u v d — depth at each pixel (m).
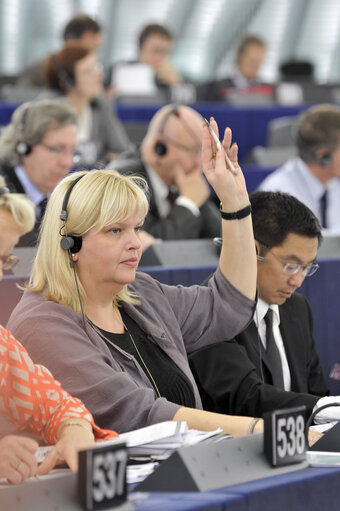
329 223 11.05
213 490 3.99
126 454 3.79
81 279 5.40
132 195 5.31
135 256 5.37
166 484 4.04
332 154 10.86
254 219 6.28
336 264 8.02
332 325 7.99
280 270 6.28
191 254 8.12
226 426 5.04
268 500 3.96
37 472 4.41
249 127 18.50
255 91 20.89
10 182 9.09
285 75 25.53
